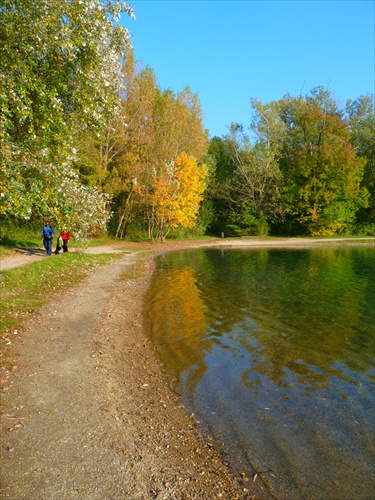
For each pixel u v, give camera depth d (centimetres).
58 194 862
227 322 1154
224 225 5388
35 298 1244
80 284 1606
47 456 472
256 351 912
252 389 713
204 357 870
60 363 765
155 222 4122
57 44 812
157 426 575
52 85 888
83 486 426
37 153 829
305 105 5156
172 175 3653
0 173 725
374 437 564
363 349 934
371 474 485
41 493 409
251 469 488
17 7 773
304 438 558
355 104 5956
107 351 865
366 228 5319
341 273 2147
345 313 1270
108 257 2498
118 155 3619
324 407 649
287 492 449
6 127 774
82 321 1075
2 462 454
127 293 1515
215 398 675
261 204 5128
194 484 452
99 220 1113
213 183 5156
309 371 799
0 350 784
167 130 3706
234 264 2520
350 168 4853
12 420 545
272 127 5075
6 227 2753
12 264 1753
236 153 5166
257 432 571
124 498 413
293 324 1139
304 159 4931
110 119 1062
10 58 814
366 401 674
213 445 536
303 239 4744
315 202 4944
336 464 503
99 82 927
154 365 819
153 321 1155
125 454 494
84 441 512
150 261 2577
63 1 813
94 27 859
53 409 587
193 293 1568
